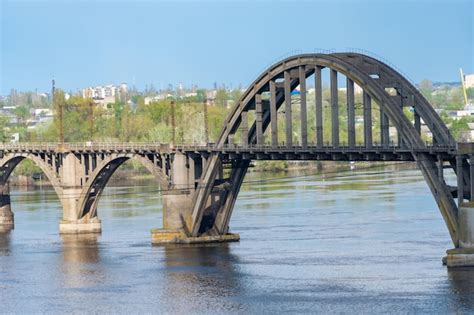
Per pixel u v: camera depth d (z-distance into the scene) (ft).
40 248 602.03
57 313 428.97
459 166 466.70
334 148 521.65
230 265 512.63
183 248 575.79
